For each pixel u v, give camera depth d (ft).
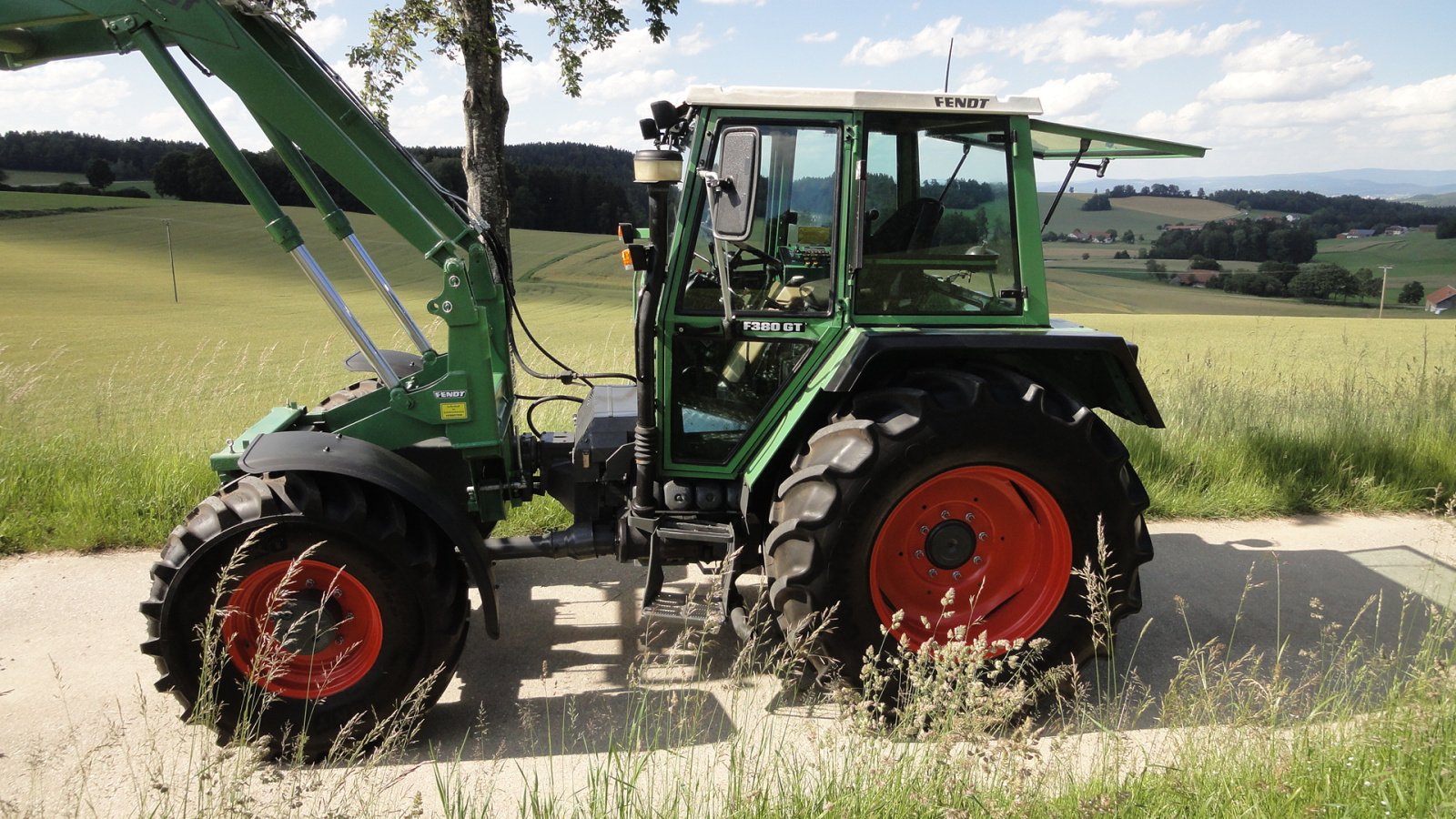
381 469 10.18
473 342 11.28
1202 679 10.12
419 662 10.23
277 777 8.38
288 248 10.87
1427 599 14.64
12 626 13.02
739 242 10.98
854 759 8.93
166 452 18.70
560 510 17.20
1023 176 11.23
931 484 10.76
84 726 10.55
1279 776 8.14
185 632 9.80
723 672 12.03
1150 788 8.18
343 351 78.43
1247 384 27.66
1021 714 10.92
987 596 11.38
